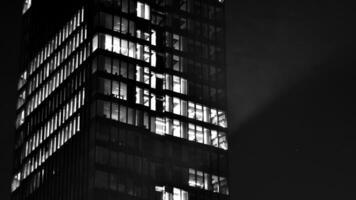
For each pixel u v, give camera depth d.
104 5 149.75
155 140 147.25
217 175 153.00
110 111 142.12
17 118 172.62
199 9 165.12
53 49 162.75
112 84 144.25
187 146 151.12
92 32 148.38
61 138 149.88
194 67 159.00
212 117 157.12
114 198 136.75
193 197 148.25
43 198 150.88
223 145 156.25
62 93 154.00
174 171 147.50
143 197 141.00
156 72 153.50
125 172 139.88
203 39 162.88
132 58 148.62
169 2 161.12
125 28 150.25
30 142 162.38
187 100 155.12
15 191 164.00
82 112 144.88
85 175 138.12
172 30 159.12
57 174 147.88
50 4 170.12
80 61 150.25
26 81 173.00
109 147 139.50
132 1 153.62
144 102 147.38
